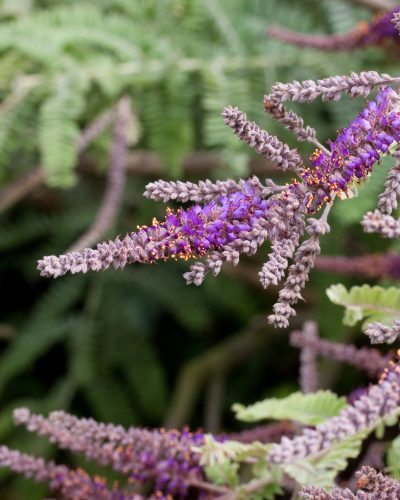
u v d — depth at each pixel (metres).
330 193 0.53
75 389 1.17
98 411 1.15
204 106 0.97
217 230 0.52
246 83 0.97
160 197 0.53
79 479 0.63
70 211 1.25
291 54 1.02
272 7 1.09
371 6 0.97
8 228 1.25
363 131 0.53
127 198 1.20
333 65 0.99
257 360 1.24
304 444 0.49
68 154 0.91
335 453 0.60
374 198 0.82
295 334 0.67
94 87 1.01
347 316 0.64
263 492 0.62
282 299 0.51
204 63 1.01
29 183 1.05
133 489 0.78
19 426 1.11
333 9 1.03
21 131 0.98
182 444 0.62
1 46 0.99
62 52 1.01
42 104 0.99
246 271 1.19
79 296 1.25
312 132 0.54
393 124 0.52
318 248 0.51
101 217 0.86
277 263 0.51
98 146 0.99
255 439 0.66
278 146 0.54
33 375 1.28
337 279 1.00
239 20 1.06
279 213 0.52
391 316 0.63
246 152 0.92
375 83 0.53
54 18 1.07
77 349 1.19
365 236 1.02
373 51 0.97
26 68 1.03
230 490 0.62
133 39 1.04
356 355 0.66
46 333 1.20
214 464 0.63
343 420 0.49
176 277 1.21
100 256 0.51
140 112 1.04
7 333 1.28
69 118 0.93
